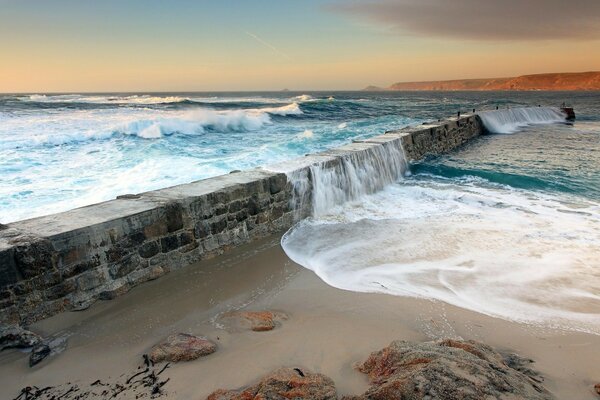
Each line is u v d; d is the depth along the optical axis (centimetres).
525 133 2136
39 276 385
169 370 312
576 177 1055
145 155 1188
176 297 448
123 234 454
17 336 351
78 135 1419
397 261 552
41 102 3872
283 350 337
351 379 289
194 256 542
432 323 386
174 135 1644
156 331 379
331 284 481
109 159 1123
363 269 526
